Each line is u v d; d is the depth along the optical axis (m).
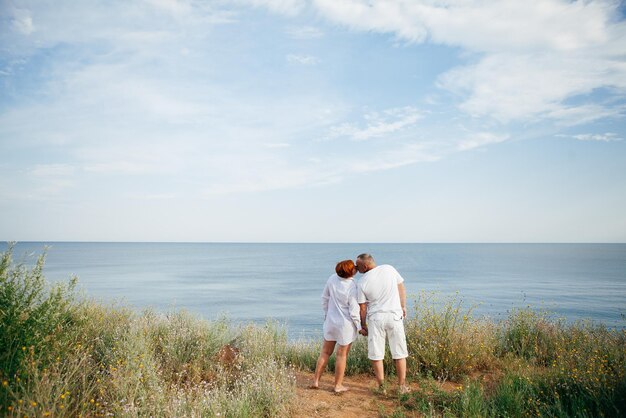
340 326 5.54
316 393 5.46
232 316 33.19
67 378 4.12
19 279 4.88
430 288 58.56
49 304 4.95
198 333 6.58
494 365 6.61
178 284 62.94
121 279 69.94
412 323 7.15
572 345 6.79
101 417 3.87
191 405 4.29
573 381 5.02
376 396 5.37
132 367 4.68
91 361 4.99
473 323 7.40
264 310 37.22
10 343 4.39
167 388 4.85
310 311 36.88
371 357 5.55
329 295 5.82
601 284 67.31
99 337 5.74
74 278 5.70
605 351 5.96
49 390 3.72
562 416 4.24
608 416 4.29
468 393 4.89
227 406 4.40
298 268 111.94
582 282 71.12
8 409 3.45
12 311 4.61
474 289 57.19
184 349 6.09
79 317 5.92
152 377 4.64
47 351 4.51
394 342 5.48
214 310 36.44
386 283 5.63
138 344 5.31
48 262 124.94
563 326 7.79
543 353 6.88
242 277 80.12
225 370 5.90
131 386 4.30
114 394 4.22
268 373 5.30
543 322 7.78
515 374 5.59
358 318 5.55
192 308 37.44
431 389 5.45
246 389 4.86
